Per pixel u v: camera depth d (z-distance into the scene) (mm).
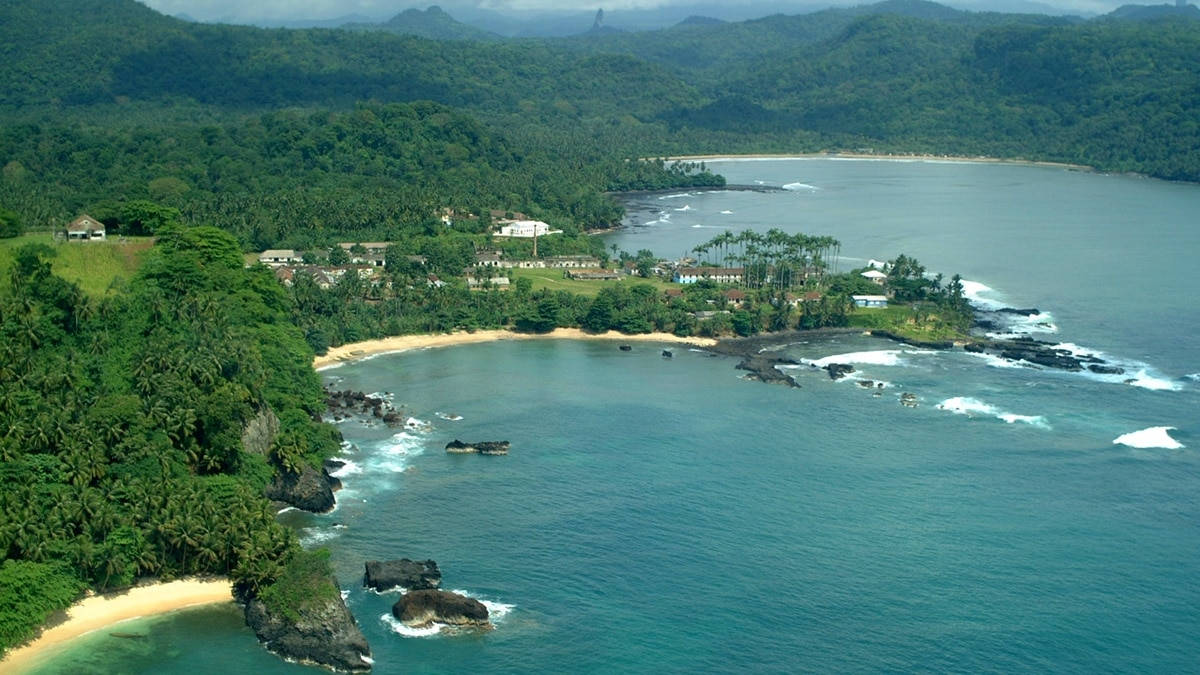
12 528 187000
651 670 180625
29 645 181375
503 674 178875
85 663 178000
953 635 191625
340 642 183250
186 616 192000
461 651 185000
